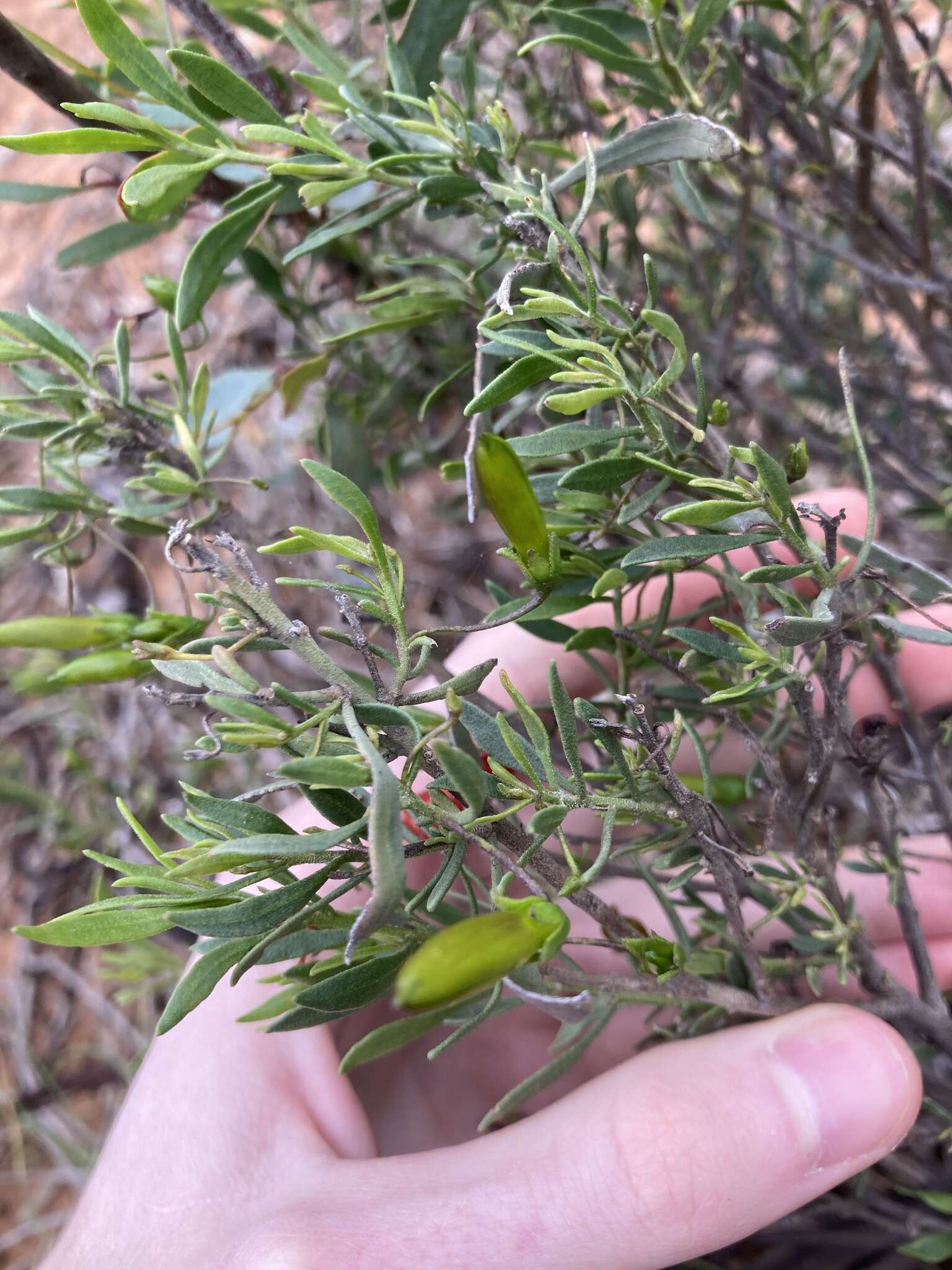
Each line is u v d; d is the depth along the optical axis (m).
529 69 0.18
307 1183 0.13
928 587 0.08
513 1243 0.11
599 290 0.09
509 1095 0.09
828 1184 0.11
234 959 0.07
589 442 0.08
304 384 0.15
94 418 0.10
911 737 0.12
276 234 0.17
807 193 0.21
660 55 0.10
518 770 0.09
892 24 0.12
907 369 0.20
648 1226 0.11
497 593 0.11
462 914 0.10
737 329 0.21
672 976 0.09
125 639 0.10
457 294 0.11
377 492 0.27
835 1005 0.12
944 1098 0.15
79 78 0.13
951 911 0.18
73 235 0.36
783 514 0.07
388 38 0.10
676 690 0.11
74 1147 0.28
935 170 0.17
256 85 0.12
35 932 0.06
